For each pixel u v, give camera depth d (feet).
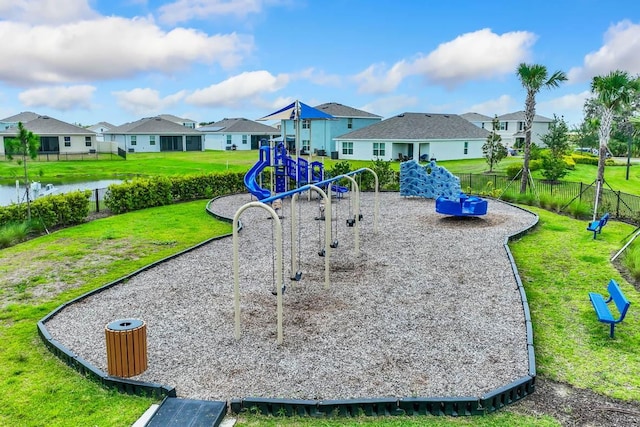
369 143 134.10
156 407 16.48
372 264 33.55
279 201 56.65
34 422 15.92
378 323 23.50
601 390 17.99
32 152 44.45
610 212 54.08
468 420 16.05
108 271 33.14
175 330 22.91
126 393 17.62
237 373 18.78
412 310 25.14
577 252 37.24
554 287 29.30
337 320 23.93
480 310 25.09
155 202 61.41
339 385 17.85
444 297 27.02
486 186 72.90
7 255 37.24
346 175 34.68
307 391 17.47
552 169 83.05
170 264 34.22
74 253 37.83
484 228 44.98
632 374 19.10
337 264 33.65
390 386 17.76
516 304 25.90
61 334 22.54
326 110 152.46
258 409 16.38
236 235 21.17
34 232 44.78
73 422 15.90
